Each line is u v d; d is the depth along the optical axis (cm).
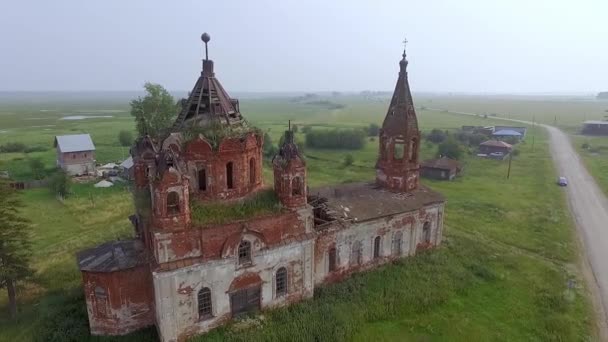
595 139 12912
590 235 4878
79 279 3634
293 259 2930
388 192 4019
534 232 4928
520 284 3541
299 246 2934
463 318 2998
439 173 8025
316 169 9025
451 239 4522
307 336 2681
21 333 2839
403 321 2952
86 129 15425
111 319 2675
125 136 11644
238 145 2617
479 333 2825
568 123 17862
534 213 5709
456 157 9619
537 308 3156
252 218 2634
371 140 12938
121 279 2633
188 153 2520
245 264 2698
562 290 3434
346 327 2789
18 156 9656
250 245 2691
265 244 2744
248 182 2769
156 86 7281
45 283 3588
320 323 2798
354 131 11788
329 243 3272
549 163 9362
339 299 3131
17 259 2995
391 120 3966
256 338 2603
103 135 13638
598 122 14350
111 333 2702
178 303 2484
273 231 2783
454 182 7762
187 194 2398
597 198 6544
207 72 2672
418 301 3161
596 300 3350
